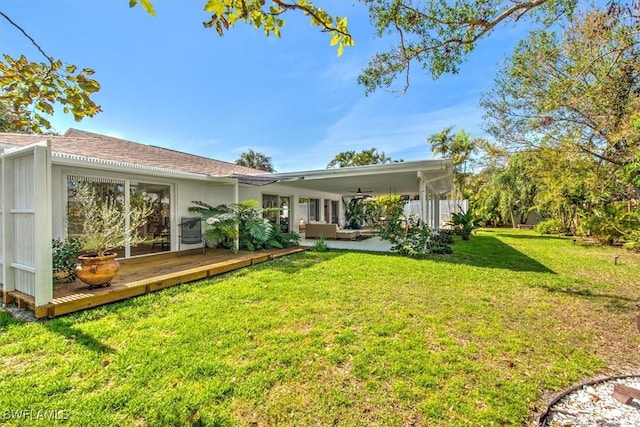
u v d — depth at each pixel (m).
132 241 5.65
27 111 2.09
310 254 9.03
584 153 8.12
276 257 8.40
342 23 2.03
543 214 19.38
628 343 3.32
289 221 14.18
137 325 3.62
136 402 2.24
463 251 9.88
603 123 6.46
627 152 6.47
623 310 4.32
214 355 2.93
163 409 2.18
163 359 2.83
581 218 13.77
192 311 4.11
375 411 2.21
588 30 5.35
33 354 2.93
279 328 3.59
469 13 3.53
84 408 2.17
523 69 7.82
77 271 4.47
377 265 7.28
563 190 12.66
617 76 5.40
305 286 5.40
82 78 2.05
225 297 4.75
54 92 2.04
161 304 4.42
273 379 2.56
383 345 3.17
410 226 9.66
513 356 3.01
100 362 2.78
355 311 4.16
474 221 15.16
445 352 3.05
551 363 2.89
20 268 4.24
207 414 2.14
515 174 18.00
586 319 3.99
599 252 9.92
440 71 4.05
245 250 9.28
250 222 9.30
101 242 4.82
